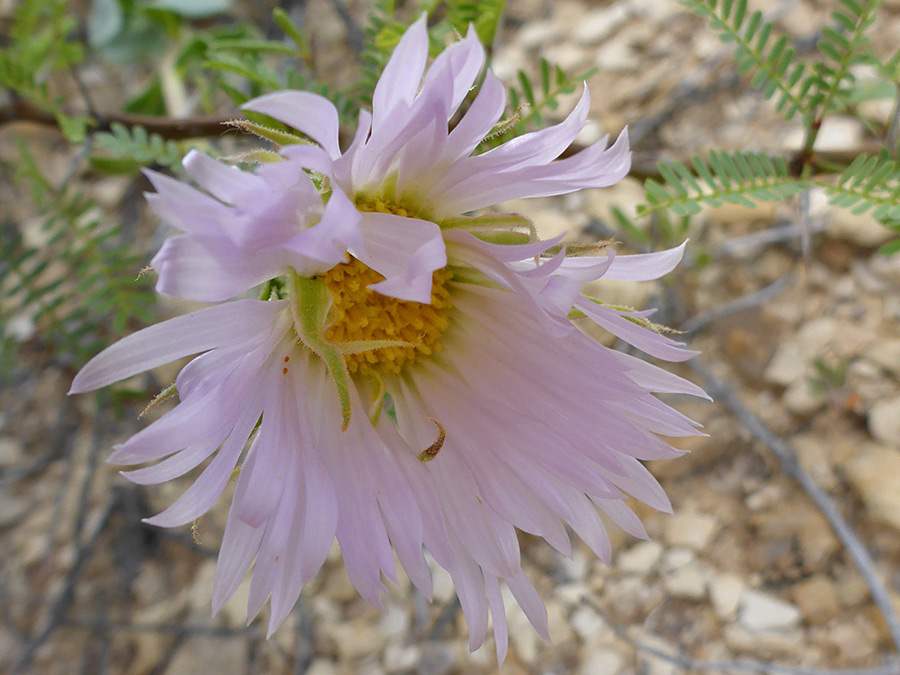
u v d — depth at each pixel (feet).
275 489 0.19
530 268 0.21
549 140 0.19
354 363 0.23
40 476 0.49
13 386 0.50
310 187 0.18
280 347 0.21
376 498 0.21
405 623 0.43
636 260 0.22
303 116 0.16
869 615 0.39
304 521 0.20
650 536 0.43
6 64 0.31
